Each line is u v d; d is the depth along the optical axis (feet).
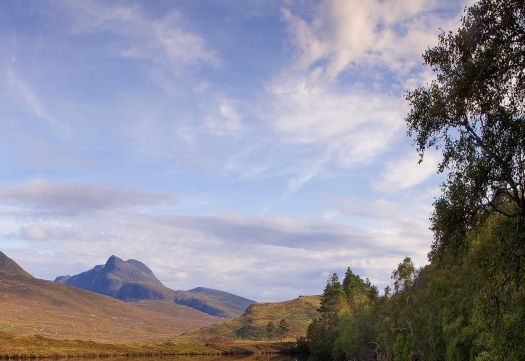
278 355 599.98
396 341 238.68
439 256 77.87
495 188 65.82
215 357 558.15
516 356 69.72
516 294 71.67
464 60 64.34
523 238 66.18
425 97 68.18
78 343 602.44
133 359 498.28
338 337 411.54
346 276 517.14
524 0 59.00
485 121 64.75
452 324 174.40
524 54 60.29
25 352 481.87
